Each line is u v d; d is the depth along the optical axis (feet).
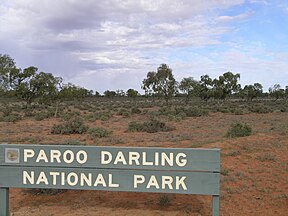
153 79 203.62
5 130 94.07
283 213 27.78
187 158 22.36
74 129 87.56
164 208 28.30
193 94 262.47
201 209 28.09
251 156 48.49
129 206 28.81
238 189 33.83
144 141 69.56
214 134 78.02
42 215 26.63
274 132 75.77
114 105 274.16
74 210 28.02
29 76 177.99
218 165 22.08
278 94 319.27
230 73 259.60
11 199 31.68
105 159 23.04
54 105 253.44
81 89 257.55
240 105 248.32
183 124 112.47
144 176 22.74
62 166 23.38
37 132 90.48
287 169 41.37
